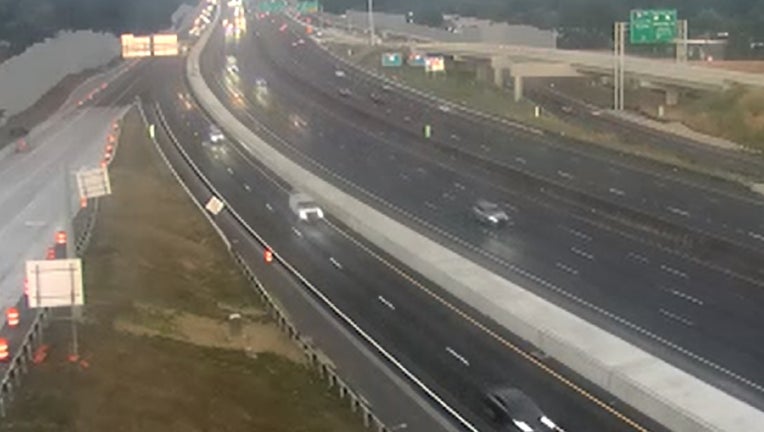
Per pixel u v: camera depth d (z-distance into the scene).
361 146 93.19
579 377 38.91
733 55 142.12
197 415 32.78
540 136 94.31
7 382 32.03
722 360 39.88
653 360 38.62
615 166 80.19
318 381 38.72
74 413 31.25
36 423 30.25
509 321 44.50
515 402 35.09
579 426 34.38
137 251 53.97
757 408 35.16
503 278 50.72
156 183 76.56
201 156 90.50
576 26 181.75
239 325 43.94
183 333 41.91
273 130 102.88
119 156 86.50
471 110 110.81
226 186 78.38
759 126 94.06
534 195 71.38
